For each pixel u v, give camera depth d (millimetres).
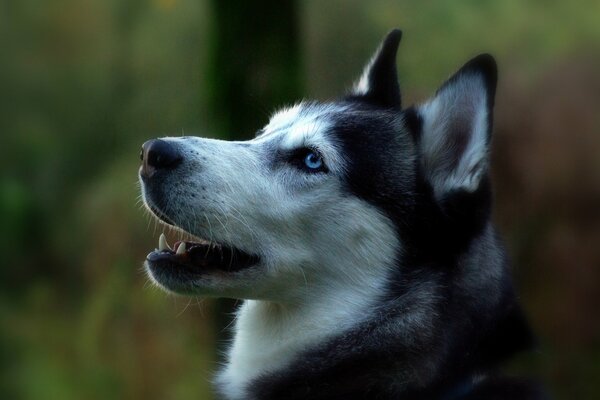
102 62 15930
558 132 12773
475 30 14469
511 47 14234
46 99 17703
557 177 12680
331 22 12953
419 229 6289
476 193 6211
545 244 12656
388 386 6207
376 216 6324
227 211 6285
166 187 6289
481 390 6039
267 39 9703
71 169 16656
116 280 13047
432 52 14023
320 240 6340
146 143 6391
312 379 6309
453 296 6172
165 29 14305
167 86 14000
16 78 17797
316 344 6324
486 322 6188
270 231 6328
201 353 12289
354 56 12781
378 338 6219
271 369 6438
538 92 13055
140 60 14516
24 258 16828
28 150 17375
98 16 17094
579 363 12320
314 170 6398
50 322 15664
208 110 9961
